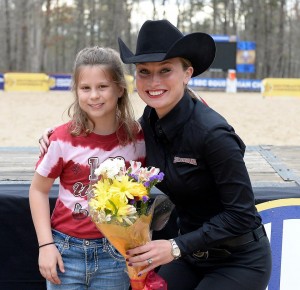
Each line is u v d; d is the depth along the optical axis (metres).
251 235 2.29
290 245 2.95
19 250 3.05
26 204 2.98
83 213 2.37
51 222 2.47
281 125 12.84
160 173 2.07
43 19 45.88
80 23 48.94
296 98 20.48
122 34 46.88
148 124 2.40
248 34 47.66
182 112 2.21
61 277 2.38
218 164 2.13
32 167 3.66
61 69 55.25
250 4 46.59
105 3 48.94
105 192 1.98
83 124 2.36
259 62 45.78
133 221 2.01
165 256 2.13
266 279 2.33
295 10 51.88
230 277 2.27
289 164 3.74
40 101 17.78
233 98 19.92
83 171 2.36
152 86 2.20
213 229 2.15
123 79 2.36
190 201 2.33
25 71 41.56
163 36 2.21
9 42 42.97
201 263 2.39
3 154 4.07
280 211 2.97
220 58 25.66
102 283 2.44
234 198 2.14
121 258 2.43
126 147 2.40
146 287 2.22
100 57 2.30
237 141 2.18
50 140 2.37
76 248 2.38
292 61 54.59
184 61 2.26
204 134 2.14
